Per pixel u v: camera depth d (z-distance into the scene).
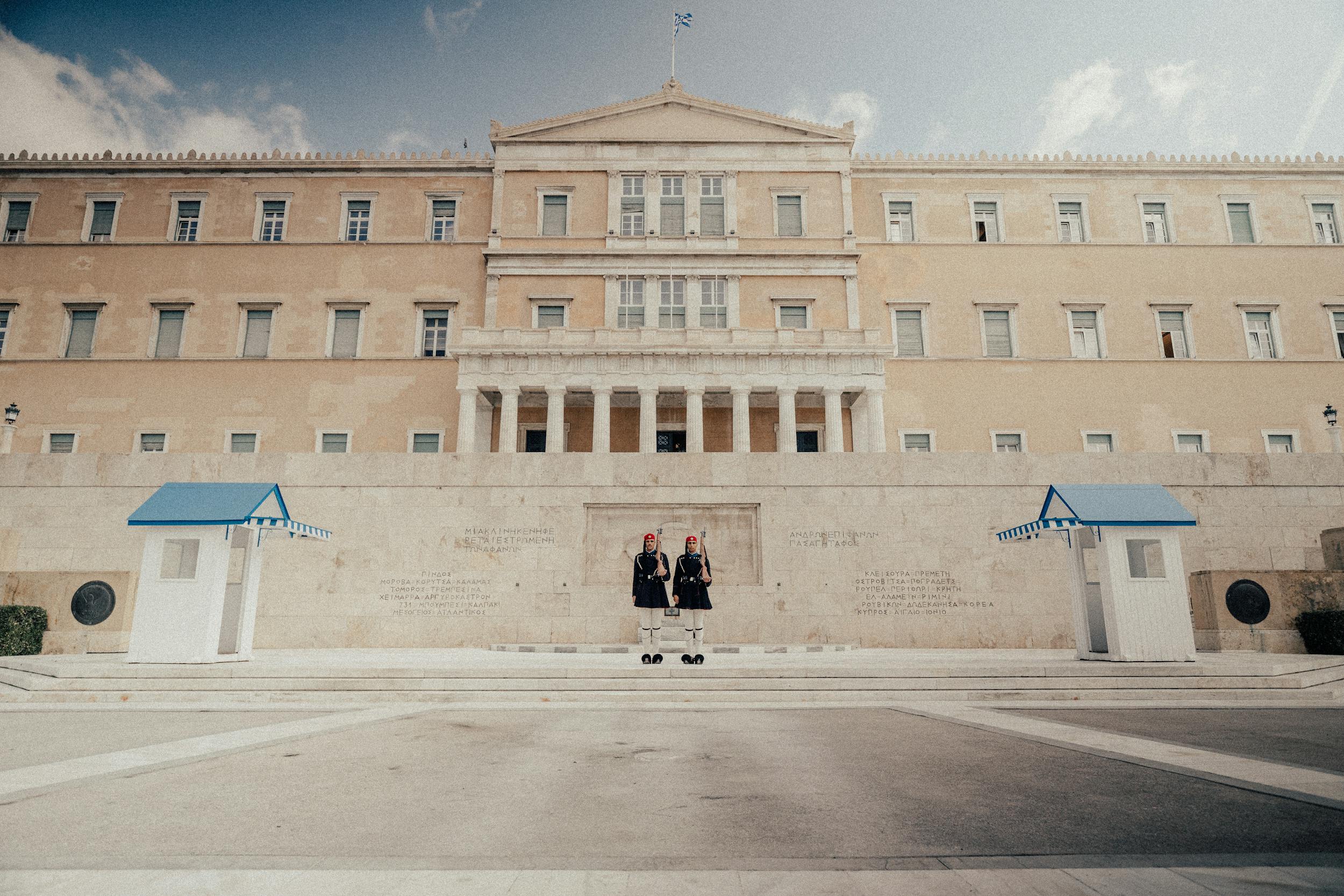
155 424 36.91
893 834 4.57
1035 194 40.69
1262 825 4.71
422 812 5.02
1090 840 4.44
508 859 4.12
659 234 39.69
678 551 19.16
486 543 19.03
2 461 19.81
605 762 6.61
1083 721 8.91
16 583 16.48
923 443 37.75
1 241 39.06
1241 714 9.51
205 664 12.08
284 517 13.94
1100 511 12.78
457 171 40.47
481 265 39.28
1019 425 37.94
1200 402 38.19
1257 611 15.84
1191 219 40.41
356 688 11.14
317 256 39.12
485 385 33.47
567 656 15.16
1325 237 40.56
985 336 39.28
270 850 4.25
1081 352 39.34
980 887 3.69
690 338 34.44
